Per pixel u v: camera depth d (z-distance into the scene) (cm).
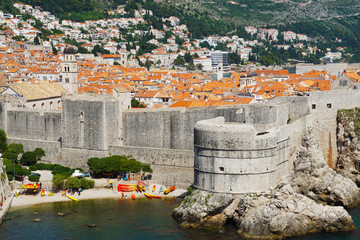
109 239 13300
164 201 15988
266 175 14275
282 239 13288
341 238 13350
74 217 14775
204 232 13725
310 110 17112
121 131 18562
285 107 16525
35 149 19412
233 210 14075
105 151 18188
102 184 17125
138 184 16838
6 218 14775
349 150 17475
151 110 18225
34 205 15850
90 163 17762
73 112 18650
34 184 16575
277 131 14950
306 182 16038
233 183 14125
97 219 14600
